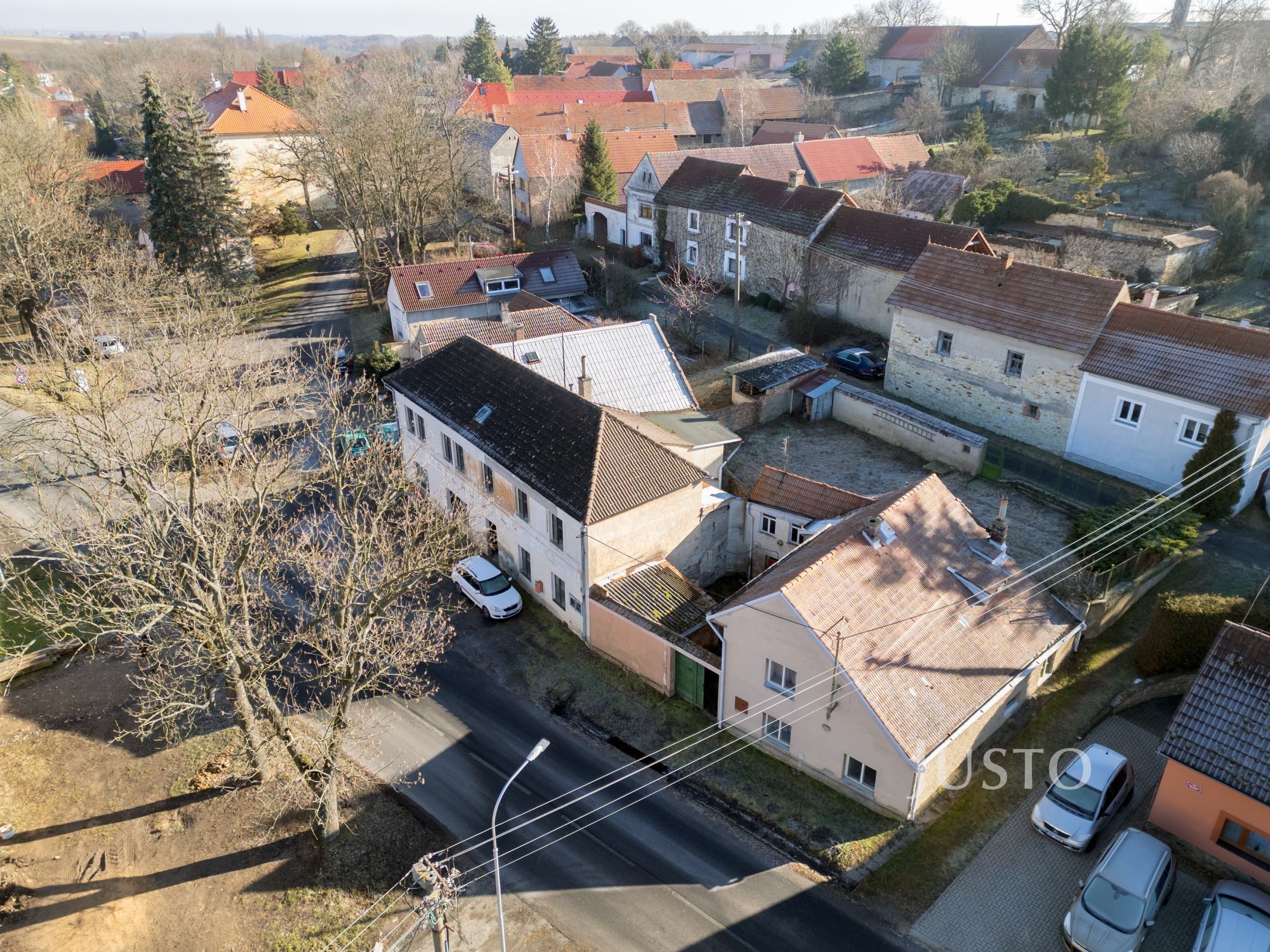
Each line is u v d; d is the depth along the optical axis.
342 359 55.69
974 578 27.12
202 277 60.88
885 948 20.72
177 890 22.91
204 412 29.69
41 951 21.38
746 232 59.94
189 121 62.50
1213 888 21.02
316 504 39.09
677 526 31.88
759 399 44.50
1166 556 31.34
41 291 53.31
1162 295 50.62
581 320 50.31
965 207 65.31
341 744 24.12
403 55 129.12
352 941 21.44
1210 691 22.03
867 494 38.22
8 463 41.88
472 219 84.56
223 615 22.44
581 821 24.61
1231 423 33.38
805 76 126.62
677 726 27.78
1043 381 39.84
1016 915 21.34
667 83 122.06
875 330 53.66
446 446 36.62
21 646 31.45
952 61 102.44
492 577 33.53
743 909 21.84
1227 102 74.25
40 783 26.39
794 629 23.80
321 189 86.12
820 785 25.28
